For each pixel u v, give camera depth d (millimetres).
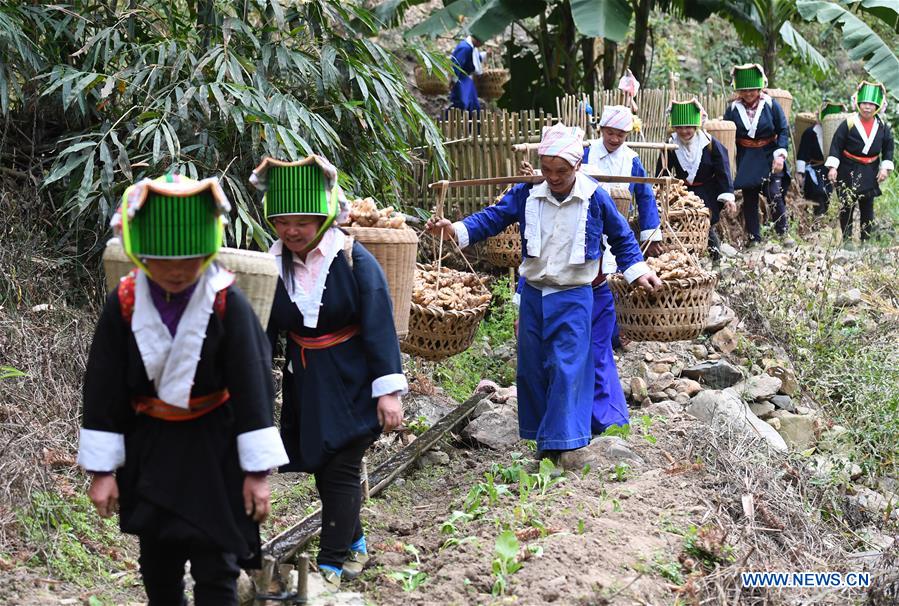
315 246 3824
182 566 3242
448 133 9141
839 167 11375
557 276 5281
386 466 5410
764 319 7746
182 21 7000
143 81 6527
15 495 4223
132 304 2896
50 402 5133
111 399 2926
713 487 5129
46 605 3676
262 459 2924
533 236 5297
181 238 2707
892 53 11242
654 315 6016
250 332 2938
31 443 4570
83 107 6043
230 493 3014
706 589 4129
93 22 6621
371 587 4082
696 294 6012
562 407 5215
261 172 3711
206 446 2984
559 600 3832
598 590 3938
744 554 4520
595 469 5234
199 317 2855
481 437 6074
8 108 6711
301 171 3668
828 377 7270
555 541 4281
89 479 4762
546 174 5191
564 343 5289
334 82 6641
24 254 5895
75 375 5414
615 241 5430
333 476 3934
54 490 4445
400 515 5023
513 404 6547
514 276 8719
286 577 3908
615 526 4492
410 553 4391
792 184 12219
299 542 4223
